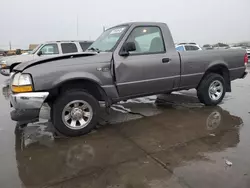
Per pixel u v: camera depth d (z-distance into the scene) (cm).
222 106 521
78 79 349
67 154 304
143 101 588
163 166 266
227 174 245
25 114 325
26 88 321
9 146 332
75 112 358
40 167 271
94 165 273
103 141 343
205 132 367
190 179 238
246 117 438
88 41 951
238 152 295
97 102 374
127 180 240
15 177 251
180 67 448
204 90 500
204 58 479
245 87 798
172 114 468
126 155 297
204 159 279
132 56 395
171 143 329
